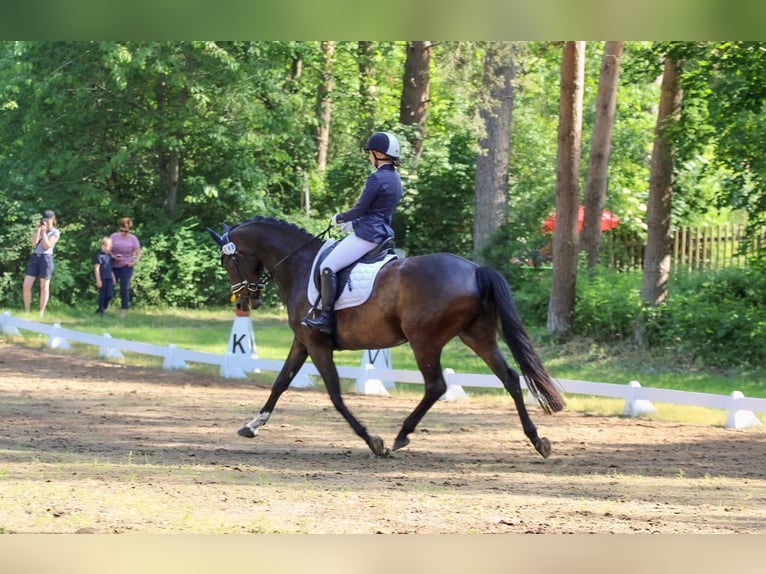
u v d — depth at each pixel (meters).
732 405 13.15
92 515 6.99
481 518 7.27
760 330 18.02
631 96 34.47
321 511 7.39
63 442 10.31
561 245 20.59
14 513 6.97
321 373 10.20
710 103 17.27
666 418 13.73
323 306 9.91
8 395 13.94
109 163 27.44
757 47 16.72
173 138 27.19
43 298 23.78
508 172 26.77
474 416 13.59
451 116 30.23
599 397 15.55
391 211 10.09
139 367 17.94
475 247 26.27
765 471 9.94
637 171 33.44
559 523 7.15
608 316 20.23
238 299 11.03
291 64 31.70
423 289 9.52
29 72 27.31
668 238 20.19
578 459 10.35
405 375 15.62
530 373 9.30
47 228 23.69
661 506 7.94
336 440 11.26
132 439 10.78
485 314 9.59
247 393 15.34
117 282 26.78
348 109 33.12
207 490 8.03
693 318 18.84
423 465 9.73
